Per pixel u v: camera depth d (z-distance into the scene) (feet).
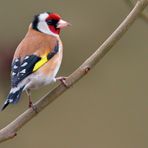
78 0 49.44
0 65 44.47
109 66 51.34
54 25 33.01
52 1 49.65
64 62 48.42
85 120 51.08
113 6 49.11
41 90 48.34
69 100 51.42
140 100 51.49
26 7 49.88
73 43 48.70
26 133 50.26
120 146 50.62
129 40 51.03
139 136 51.08
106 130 51.01
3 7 49.75
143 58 51.11
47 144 50.21
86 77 51.39
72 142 51.01
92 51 48.52
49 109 51.24
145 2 28.99
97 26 48.96
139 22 50.78
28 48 31.94
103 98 51.31
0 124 47.70
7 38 48.19
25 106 48.34
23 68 31.14
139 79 51.42
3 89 45.11
